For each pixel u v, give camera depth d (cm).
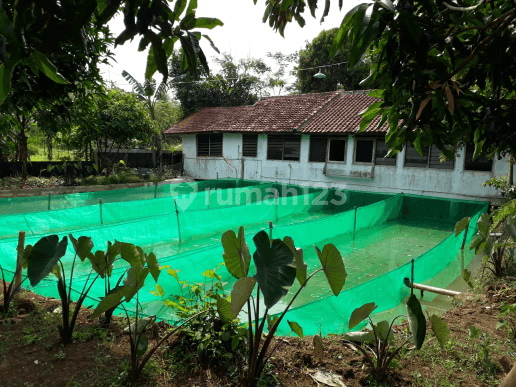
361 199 1683
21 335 427
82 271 815
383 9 218
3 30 166
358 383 369
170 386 350
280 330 487
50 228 1067
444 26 269
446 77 261
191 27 207
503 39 275
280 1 326
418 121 300
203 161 2295
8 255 769
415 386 368
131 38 191
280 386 354
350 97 2095
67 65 399
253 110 2283
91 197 1459
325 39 2798
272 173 2020
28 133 1925
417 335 319
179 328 409
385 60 277
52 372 361
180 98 2959
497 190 1437
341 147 1802
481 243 634
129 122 1961
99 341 423
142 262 426
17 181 1755
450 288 797
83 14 177
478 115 309
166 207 1359
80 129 1889
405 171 1641
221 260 744
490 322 523
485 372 397
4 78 177
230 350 392
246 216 1296
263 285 304
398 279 648
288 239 360
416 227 1389
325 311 518
